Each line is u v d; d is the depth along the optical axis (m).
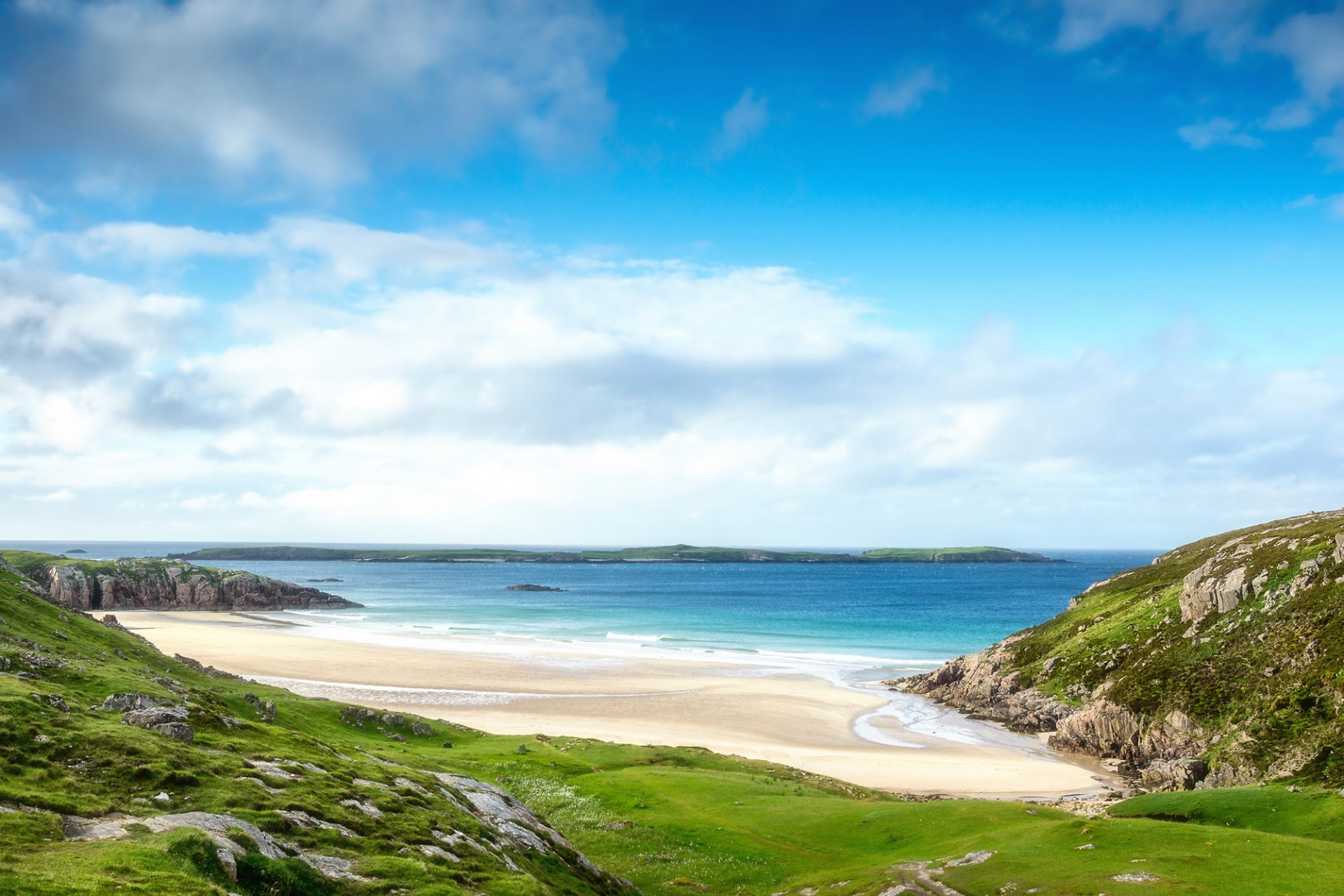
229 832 21.70
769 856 40.25
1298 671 65.00
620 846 41.62
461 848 27.34
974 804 45.22
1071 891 28.78
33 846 18.33
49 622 63.91
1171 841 32.94
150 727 30.03
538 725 88.00
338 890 21.22
